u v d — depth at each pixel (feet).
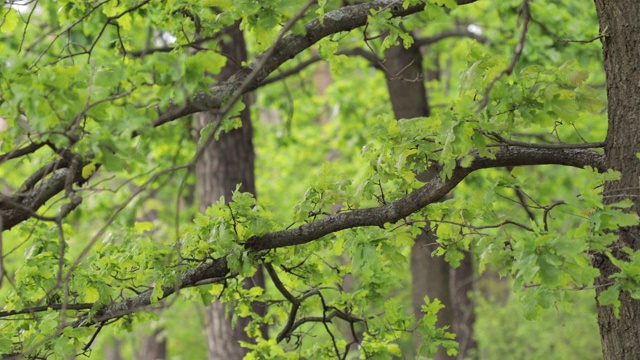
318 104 73.00
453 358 50.83
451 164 20.54
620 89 22.27
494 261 20.48
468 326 69.51
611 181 22.33
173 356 104.22
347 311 30.12
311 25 23.89
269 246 24.90
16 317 26.30
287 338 30.45
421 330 28.60
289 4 21.52
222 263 25.57
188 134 51.70
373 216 24.17
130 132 18.02
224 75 42.06
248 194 24.35
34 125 17.11
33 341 24.20
